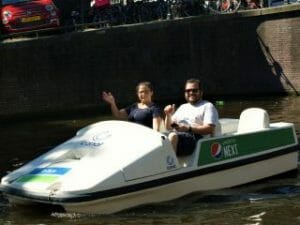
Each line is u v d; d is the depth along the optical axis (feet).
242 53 61.98
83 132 24.39
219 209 22.00
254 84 62.08
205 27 61.52
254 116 27.07
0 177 28.81
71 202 20.48
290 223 20.39
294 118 44.16
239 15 61.36
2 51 55.06
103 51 58.85
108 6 63.67
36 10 58.85
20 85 55.98
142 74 60.54
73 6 65.05
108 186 20.92
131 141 22.82
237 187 25.02
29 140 40.06
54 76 57.21
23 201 22.39
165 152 22.53
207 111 24.52
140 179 21.71
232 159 24.72
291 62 60.64
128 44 59.72
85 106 58.65
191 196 23.40
